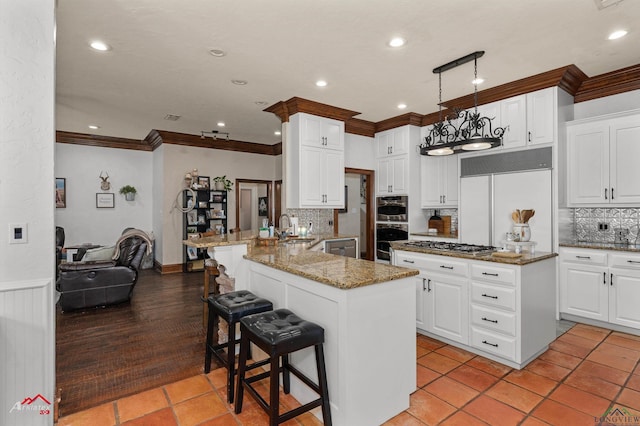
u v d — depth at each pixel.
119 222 6.94
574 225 4.10
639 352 2.91
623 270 3.30
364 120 5.54
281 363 2.36
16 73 1.81
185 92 4.10
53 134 1.90
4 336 1.79
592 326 3.54
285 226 4.48
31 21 1.84
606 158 3.60
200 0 2.30
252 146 7.45
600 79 3.75
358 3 2.35
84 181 6.61
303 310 2.18
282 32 2.72
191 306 4.38
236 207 7.32
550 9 2.44
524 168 3.93
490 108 4.23
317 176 4.74
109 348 3.07
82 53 3.06
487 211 4.27
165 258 6.44
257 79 3.71
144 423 2.00
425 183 5.42
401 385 2.11
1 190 1.78
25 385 1.84
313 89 4.04
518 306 2.57
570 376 2.51
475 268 2.84
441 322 3.12
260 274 2.68
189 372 2.62
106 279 4.30
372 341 1.95
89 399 2.25
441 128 4.24
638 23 2.63
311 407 1.82
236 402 2.09
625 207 3.52
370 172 5.87
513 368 2.64
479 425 1.96
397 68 3.45
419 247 3.40
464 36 2.82
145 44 2.90
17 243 1.82
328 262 2.46
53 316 1.93
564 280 3.69
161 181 6.50
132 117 5.22
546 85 3.72
